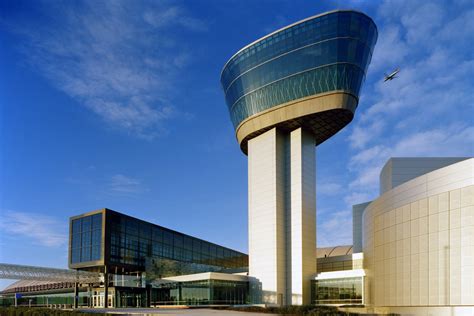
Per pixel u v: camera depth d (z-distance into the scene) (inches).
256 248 2659.9
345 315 1614.2
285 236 2610.7
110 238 2834.6
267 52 2694.4
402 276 1646.2
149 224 3270.2
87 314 1547.7
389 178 2568.9
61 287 3486.7
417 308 1514.5
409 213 1627.7
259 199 2709.2
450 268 1391.5
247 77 2802.7
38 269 2640.3
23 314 1754.4
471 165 1380.4
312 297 2468.0
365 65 2566.4
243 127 2871.6
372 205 2048.5
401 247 1668.3
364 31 2498.8
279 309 1781.5
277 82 2640.3
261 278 2583.7
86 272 2874.0
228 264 4416.8
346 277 2295.8
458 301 1346.0
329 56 2470.5
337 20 2466.8
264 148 2748.5
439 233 1456.7
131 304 2999.5
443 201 1456.7
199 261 3865.7
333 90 2459.4
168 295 2827.3
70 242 3036.4
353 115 2544.3
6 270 2482.8
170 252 3462.1
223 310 2020.2
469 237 1342.3
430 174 1534.2
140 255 3102.9
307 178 2679.6
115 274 2967.5
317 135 2869.1
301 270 2472.9
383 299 1815.9
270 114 2679.6
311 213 2650.1
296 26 2581.2
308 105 2522.1
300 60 2556.6
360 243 3373.5
